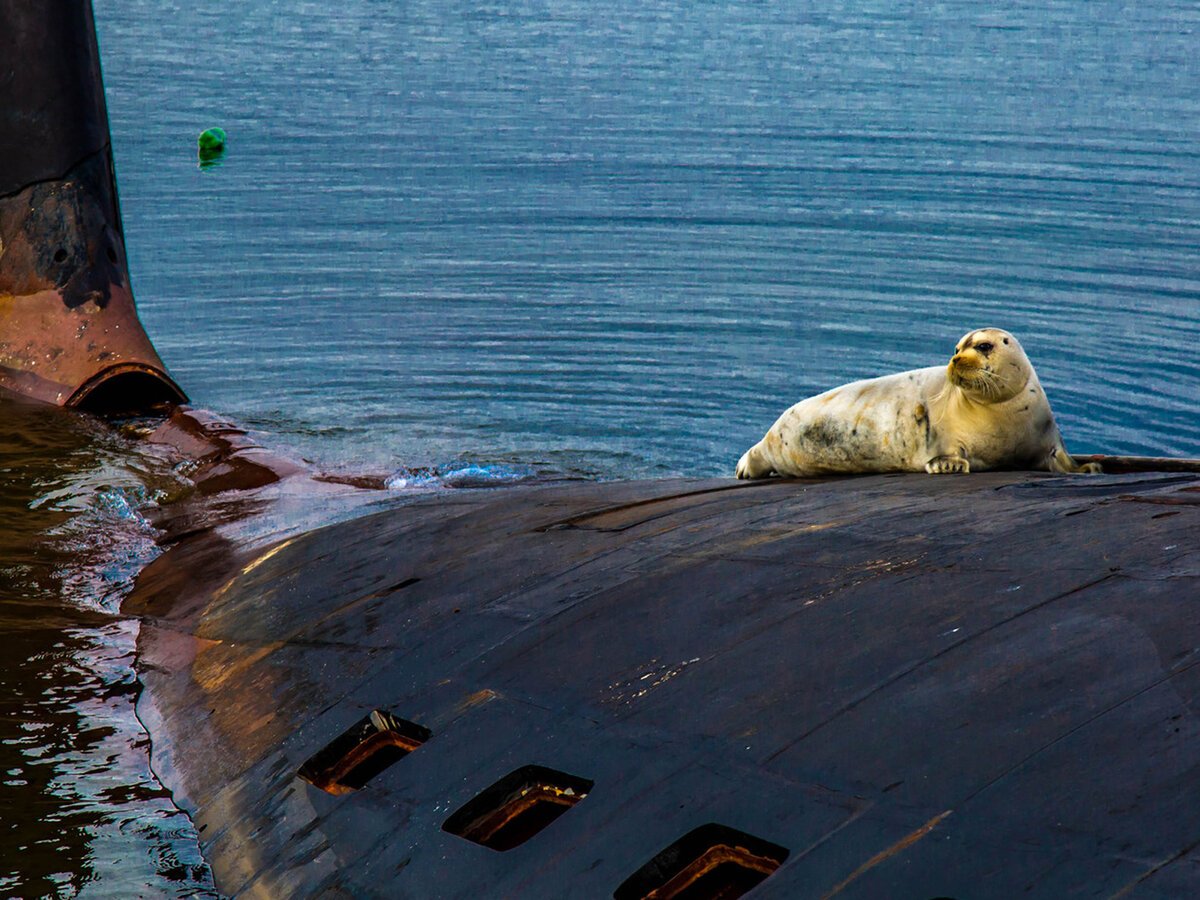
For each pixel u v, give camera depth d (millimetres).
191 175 65625
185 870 13250
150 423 31812
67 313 35062
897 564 13359
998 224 56438
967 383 16453
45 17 35250
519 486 26625
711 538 15930
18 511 25641
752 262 50344
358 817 12453
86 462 28797
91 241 35969
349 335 41250
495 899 10648
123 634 19812
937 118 87562
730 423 33688
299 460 28875
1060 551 12609
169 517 25281
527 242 53562
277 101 88562
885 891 8930
